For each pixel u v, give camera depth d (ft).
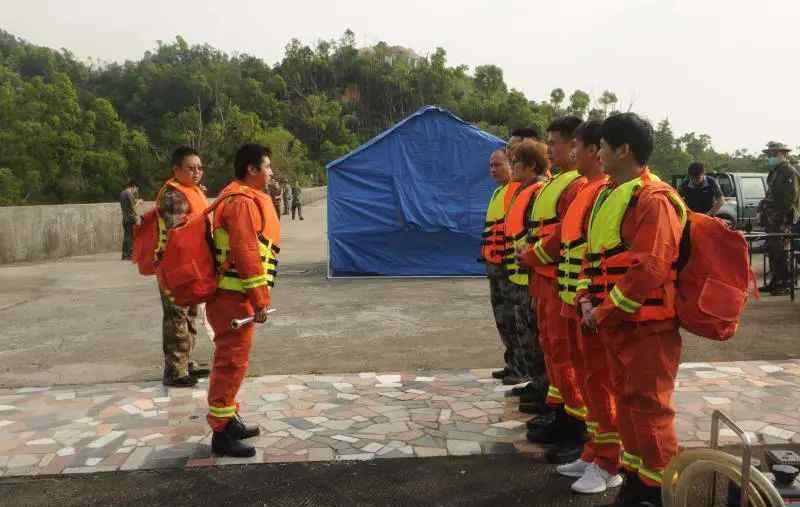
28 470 12.58
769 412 14.73
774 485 8.20
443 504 11.05
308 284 35.01
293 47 461.78
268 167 13.09
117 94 409.69
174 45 498.69
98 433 14.39
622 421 9.83
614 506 10.30
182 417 15.33
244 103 380.58
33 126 233.14
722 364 18.65
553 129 13.08
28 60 437.99
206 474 12.31
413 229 36.29
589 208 11.00
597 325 9.57
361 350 21.36
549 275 12.53
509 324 16.38
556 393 13.07
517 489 11.51
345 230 36.45
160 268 12.78
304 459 12.84
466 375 18.29
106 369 19.69
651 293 9.20
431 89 411.54
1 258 46.44
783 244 29.53
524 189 14.53
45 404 16.37
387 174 36.17
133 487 11.87
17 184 217.36
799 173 29.45
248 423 14.69
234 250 12.31
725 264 9.00
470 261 36.68
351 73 435.53
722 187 47.52
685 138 272.72
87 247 54.60
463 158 36.04
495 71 435.94
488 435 13.87
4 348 22.35
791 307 26.99
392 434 13.99
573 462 12.26
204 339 23.26
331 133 365.81
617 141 9.62
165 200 16.22
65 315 27.78
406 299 30.19
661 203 8.98
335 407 15.74
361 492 11.51
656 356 9.32
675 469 8.46
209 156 248.32
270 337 23.24
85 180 243.60
